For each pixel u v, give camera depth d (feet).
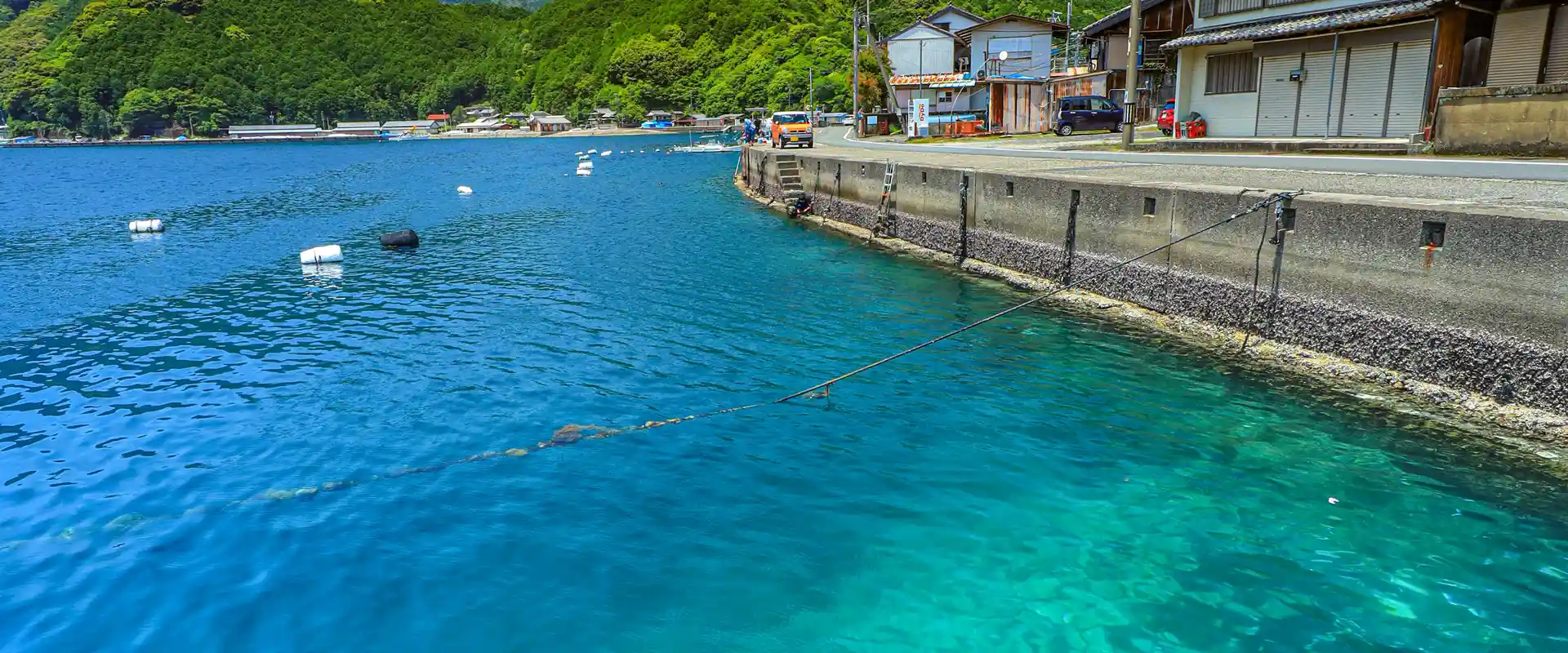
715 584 23.09
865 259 67.62
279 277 67.87
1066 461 30.09
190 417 36.45
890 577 23.30
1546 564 22.89
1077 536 25.12
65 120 490.49
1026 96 125.80
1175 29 127.24
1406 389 33.04
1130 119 79.77
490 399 37.83
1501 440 29.09
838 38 390.83
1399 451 29.37
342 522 26.96
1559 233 28.12
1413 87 61.31
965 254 63.62
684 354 43.80
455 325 50.93
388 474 30.35
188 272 70.79
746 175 135.64
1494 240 30.04
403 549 25.25
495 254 76.13
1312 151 64.80
